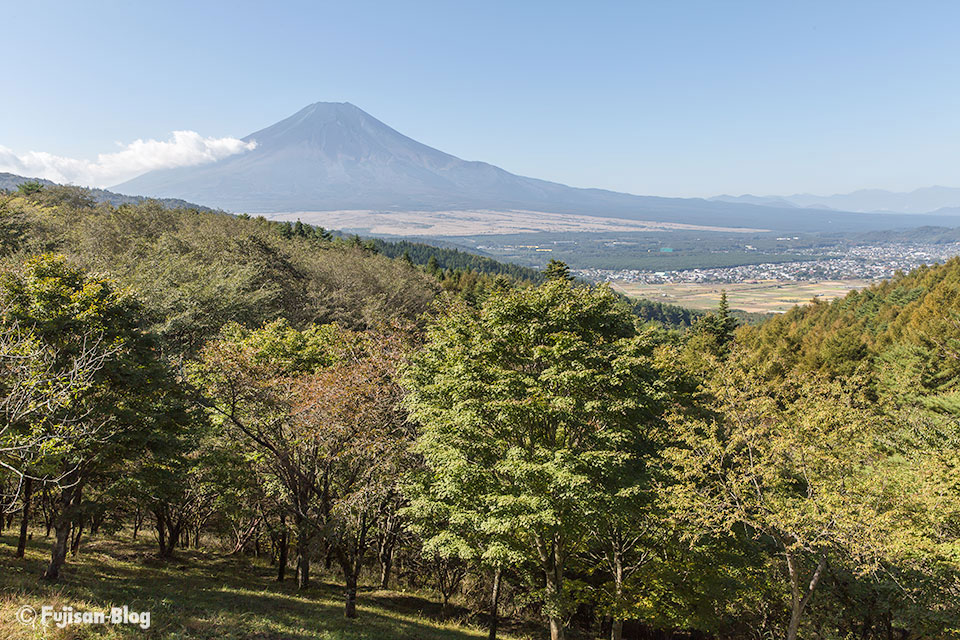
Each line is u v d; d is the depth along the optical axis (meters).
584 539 18.16
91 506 15.59
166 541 28.06
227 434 19.98
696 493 15.38
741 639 22.56
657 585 17.77
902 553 13.73
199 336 36.56
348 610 17.28
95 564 19.22
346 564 17.48
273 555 26.84
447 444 16.16
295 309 50.09
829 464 15.60
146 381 15.94
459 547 15.77
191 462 19.36
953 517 15.13
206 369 18.95
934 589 14.94
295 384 18.72
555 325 16.92
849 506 13.87
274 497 20.98
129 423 15.64
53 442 10.91
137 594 15.30
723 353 49.25
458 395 16.27
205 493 23.05
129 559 21.97
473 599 24.84
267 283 49.16
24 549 18.30
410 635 16.75
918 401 33.12
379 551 26.03
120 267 38.38
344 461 18.92
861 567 13.80
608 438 15.32
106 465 16.12
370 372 19.03
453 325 18.69
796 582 15.00
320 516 18.45
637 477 16.16
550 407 14.96
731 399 17.27
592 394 16.19
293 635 14.04
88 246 45.00
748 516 15.60
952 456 17.61
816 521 14.37
